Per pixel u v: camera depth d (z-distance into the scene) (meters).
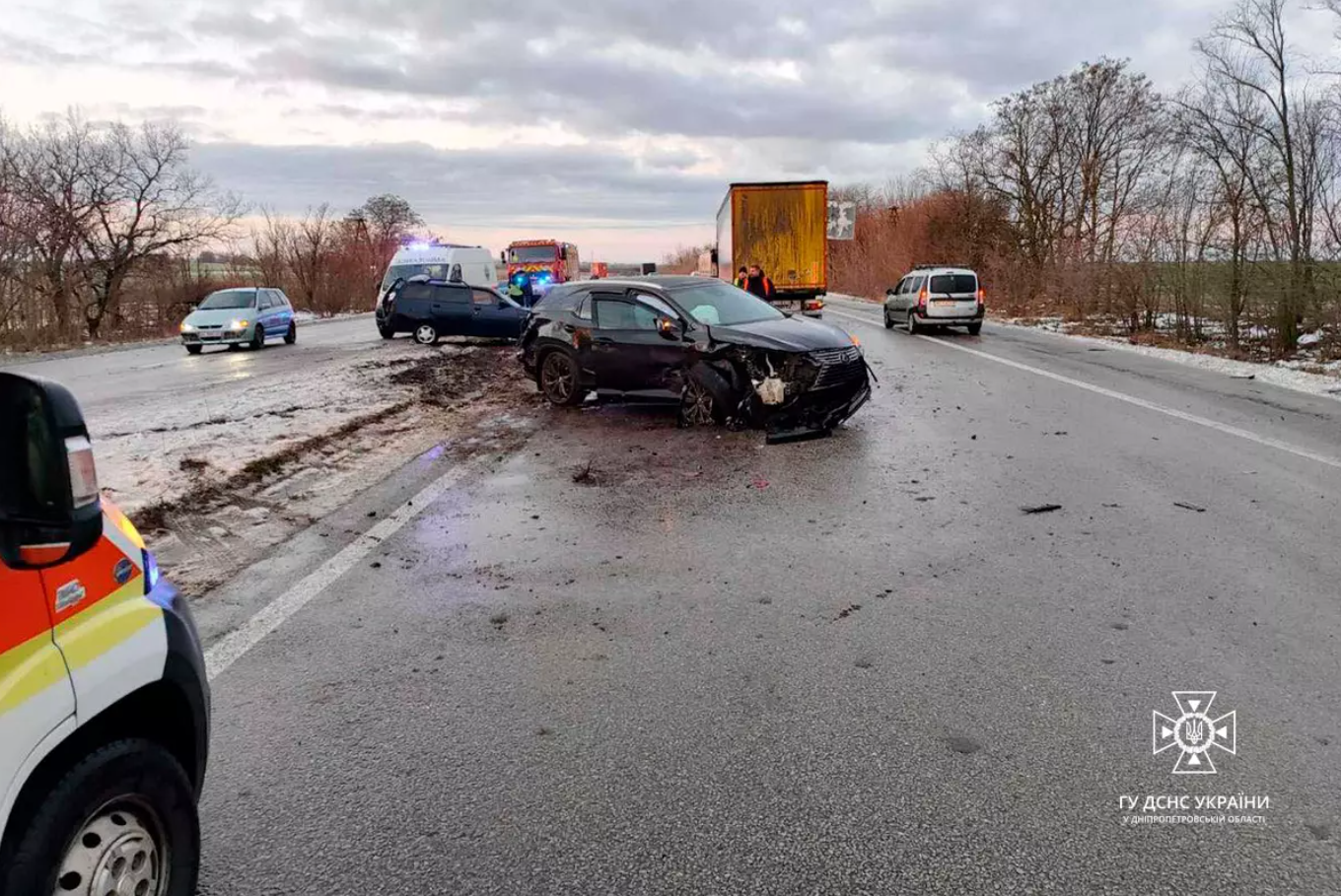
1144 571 4.86
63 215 28.98
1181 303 18.16
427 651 4.07
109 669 1.93
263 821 2.79
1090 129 30.97
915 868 2.49
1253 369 13.77
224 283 40.97
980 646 3.95
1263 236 15.79
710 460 8.08
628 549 5.53
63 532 1.74
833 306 40.66
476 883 2.48
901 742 3.16
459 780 3.00
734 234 20.53
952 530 5.72
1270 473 6.99
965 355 16.50
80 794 1.82
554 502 6.76
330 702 3.58
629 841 2.65
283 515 6.47
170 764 2.08
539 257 36.91
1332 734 3.14
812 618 4.33
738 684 3.65
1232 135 15.94
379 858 2.60
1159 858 2.52
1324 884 2.40
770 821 2.73
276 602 4.71
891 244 47.41
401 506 6.72
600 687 3.65
